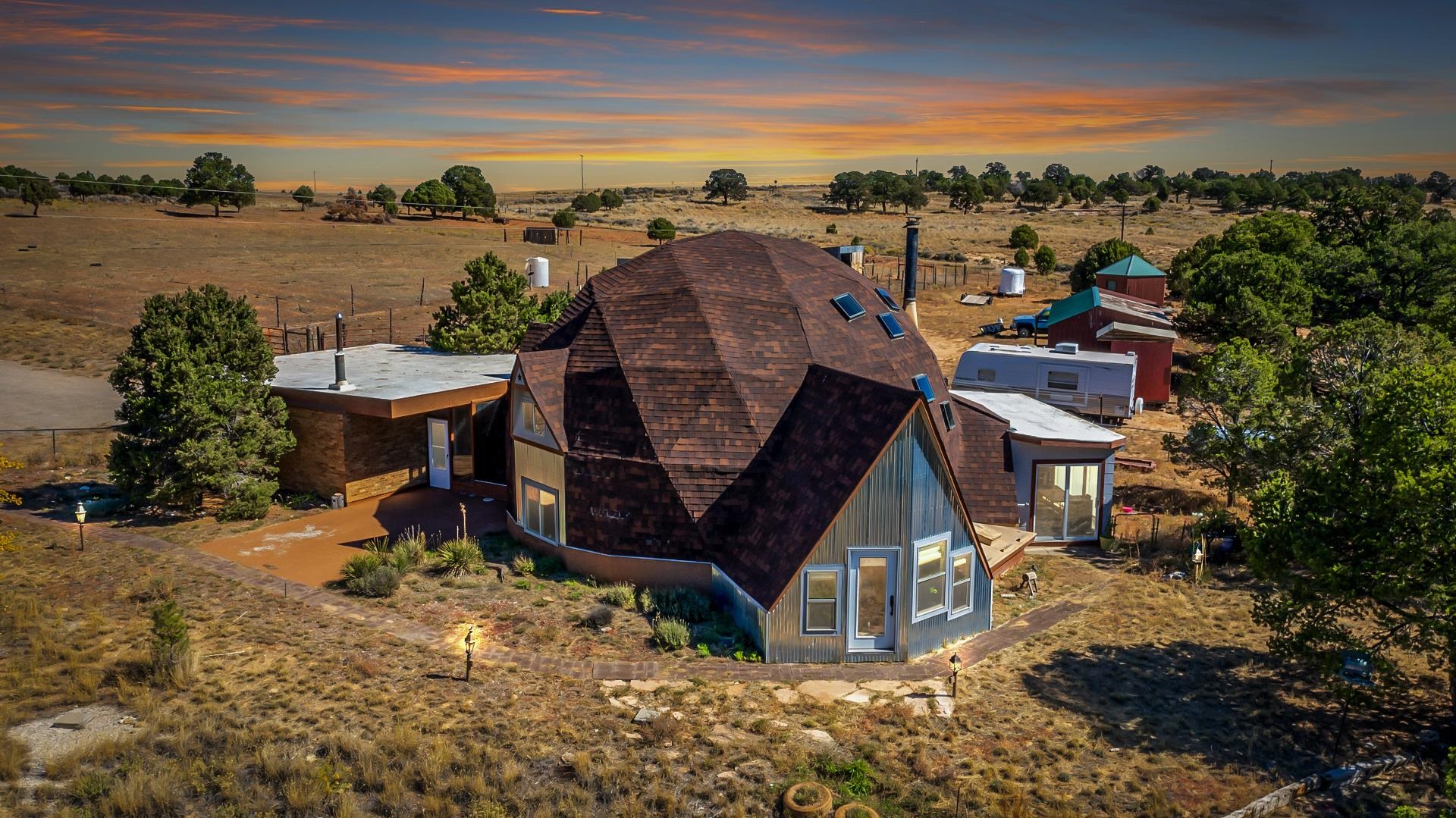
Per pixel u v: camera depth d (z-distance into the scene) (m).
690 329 25.42
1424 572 16.73
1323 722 18.31
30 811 14.32
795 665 20.52
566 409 25.52
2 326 54.06
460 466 32.47
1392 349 27.78
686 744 16.92
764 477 23.52
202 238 90.94
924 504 20.67
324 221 110.50
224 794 14.88
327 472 30.84
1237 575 26.02
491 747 16.34
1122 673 20.30
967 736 17.56
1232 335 53.16
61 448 35.28
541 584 24.23
